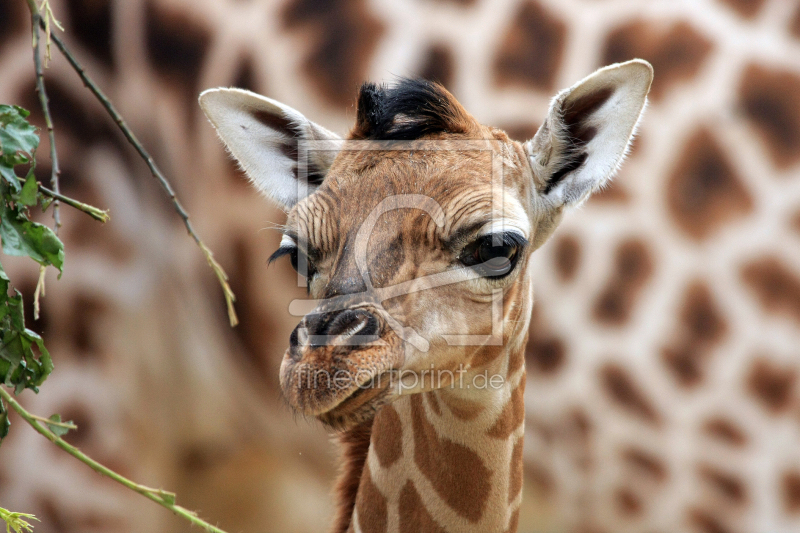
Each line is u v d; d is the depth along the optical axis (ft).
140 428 33.17
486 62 33.68
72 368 31.40
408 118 20.79
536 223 22.66
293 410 17.80
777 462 32.68
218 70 34.27
